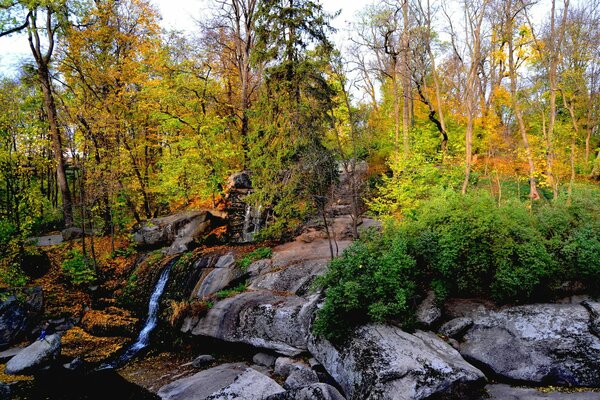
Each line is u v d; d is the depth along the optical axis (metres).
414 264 9.10
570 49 22.02
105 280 18.11
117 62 21.88
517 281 8.55
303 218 16.95
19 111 19.33
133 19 22.69
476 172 21.70
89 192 18.66
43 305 15.66
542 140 18.44
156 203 24.56
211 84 22.23
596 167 22.44
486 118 21.91
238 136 23.52
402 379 7.10
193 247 18.48
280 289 12.98
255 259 15.52
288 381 9.13
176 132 22.28
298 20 16.45
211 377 9.97
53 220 26.88
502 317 8.52
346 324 8.93
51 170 30.30
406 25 19.41
